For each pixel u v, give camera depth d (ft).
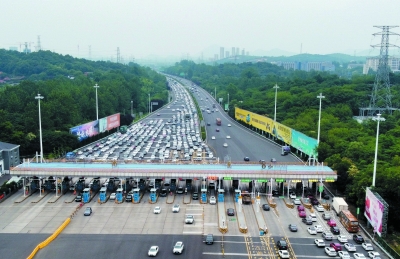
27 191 455.22
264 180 435.12
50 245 324.39
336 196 446.60
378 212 336.49
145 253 311.27
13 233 347.97
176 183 494.18
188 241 334.44
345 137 588.91
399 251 315.99
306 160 591.78
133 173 433.89
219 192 429.79
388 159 486.38
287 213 400.88
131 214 394.11
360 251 317.22
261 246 326.03
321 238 342.64
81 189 460.96
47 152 613.52
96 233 349.41
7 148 534.37
